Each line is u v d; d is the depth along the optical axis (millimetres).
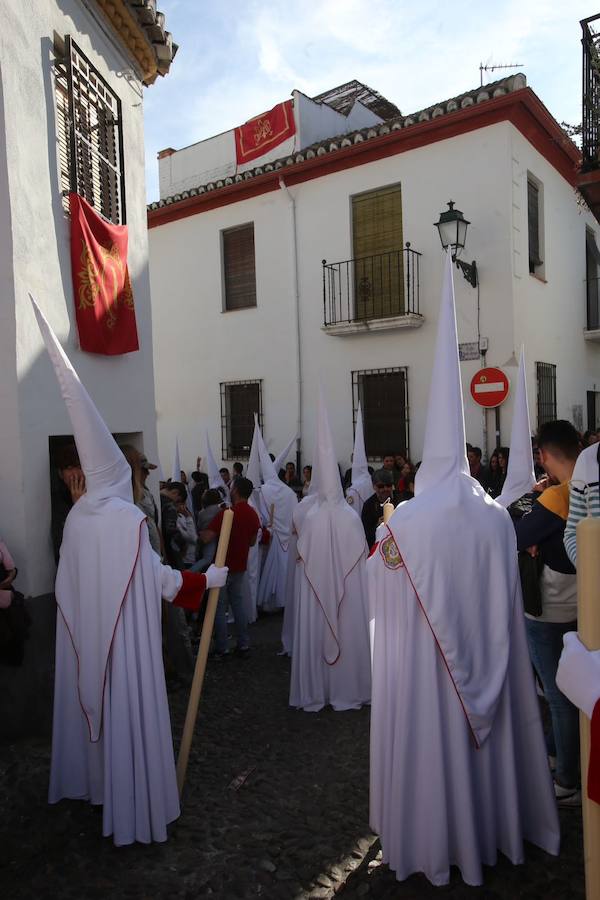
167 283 15047
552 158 12484
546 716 4539
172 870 3100
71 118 5156
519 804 2975
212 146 15414
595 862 1783
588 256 14773
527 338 11258
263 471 8469
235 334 13984
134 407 6320
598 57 6887
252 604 7828
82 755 3588
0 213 4305
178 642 5715
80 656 3398
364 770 4020
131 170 6551
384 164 11805
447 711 2875
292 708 5066
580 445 3510
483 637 2926
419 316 11328
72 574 3490
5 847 3293
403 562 2896
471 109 10633
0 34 4297
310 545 5113
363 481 8555
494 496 9211
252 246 13836
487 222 10812
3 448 4340
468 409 11016
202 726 4719
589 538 1785
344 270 12367
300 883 2986
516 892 2816
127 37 6305
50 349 3387
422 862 2910
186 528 7281
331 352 12609
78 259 5184
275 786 3838
